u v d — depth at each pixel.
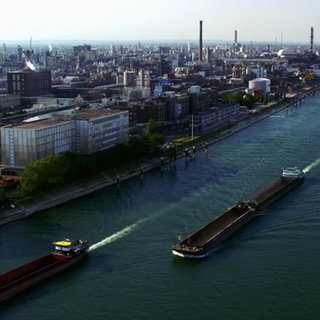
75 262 194.75
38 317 162.00
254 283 179.50
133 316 161.62
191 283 180.12
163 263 195.12
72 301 170.38
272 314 161.38
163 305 167.25
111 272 188.75
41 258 191.38
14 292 173.25
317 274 184.88
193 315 161.38
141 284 180.12
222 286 177.88
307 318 159.25
